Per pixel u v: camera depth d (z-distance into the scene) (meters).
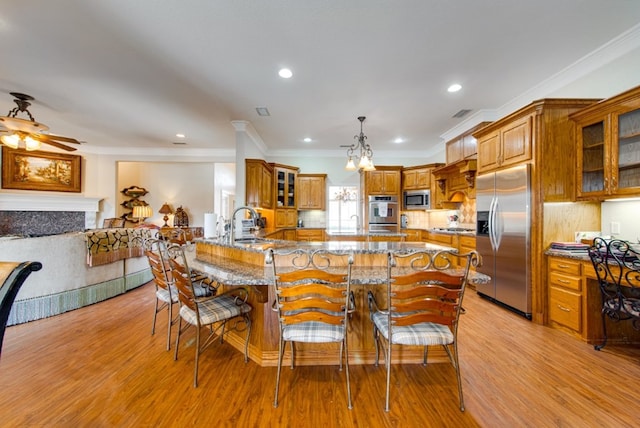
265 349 2.11
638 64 2.46
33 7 2.05
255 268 2.21
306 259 2.21
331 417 1.56
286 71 3.03
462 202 5.57
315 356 2.12
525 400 1.70
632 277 2.14
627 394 1.75
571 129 2.89
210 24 2.27
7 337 2.56
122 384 1.85
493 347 2.36
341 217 7.13
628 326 2.44
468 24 2.29
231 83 3.30
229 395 1.75
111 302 3.63
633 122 2.42
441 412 1.60
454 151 5.19
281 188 6.39
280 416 1.57
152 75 3.10
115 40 2.47
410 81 3.27
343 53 2.70
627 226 2.65
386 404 1.62
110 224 6.43
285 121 4.70
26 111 3.74
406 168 6.49
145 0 2.00
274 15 2.17
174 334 2.65
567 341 2.46
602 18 2.23
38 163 5.94
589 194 2.71
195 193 7.73
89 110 4.16
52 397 1.72
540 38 2.48
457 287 2.06
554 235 2.88
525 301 2.96
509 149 3.25
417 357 2.15
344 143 6.26
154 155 6.68
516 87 3.43
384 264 2.24
